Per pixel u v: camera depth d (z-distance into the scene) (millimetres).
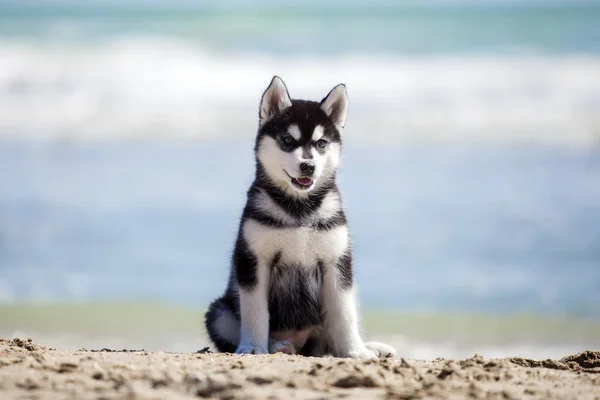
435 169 18125
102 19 31062
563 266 13039
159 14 32531
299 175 7047
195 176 17641
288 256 7156
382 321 11328
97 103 23047
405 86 23562
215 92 23734
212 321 7660
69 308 11695
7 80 24031
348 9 33594
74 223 14867
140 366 5516
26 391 4809
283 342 7172
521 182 17031
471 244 13812
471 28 29203
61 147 20125
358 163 18625
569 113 21672
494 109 22031
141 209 15648
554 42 26828
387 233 14336
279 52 26859
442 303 11906
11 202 16031
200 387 4891
